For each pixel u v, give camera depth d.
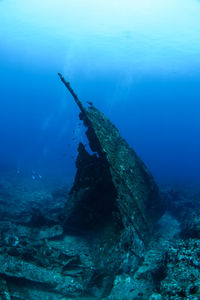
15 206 13.51
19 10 39.59
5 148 85.31
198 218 9.32
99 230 8.22
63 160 57.16
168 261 5.77
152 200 10.08
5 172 26.84
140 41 44.59
